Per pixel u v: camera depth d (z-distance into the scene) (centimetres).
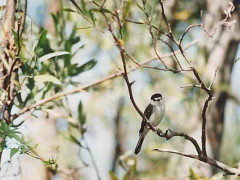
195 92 1202
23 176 832
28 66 749
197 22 1264
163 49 1163
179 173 1102
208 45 1164
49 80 737
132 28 1177
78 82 912
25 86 801
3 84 748
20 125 764
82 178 1534
